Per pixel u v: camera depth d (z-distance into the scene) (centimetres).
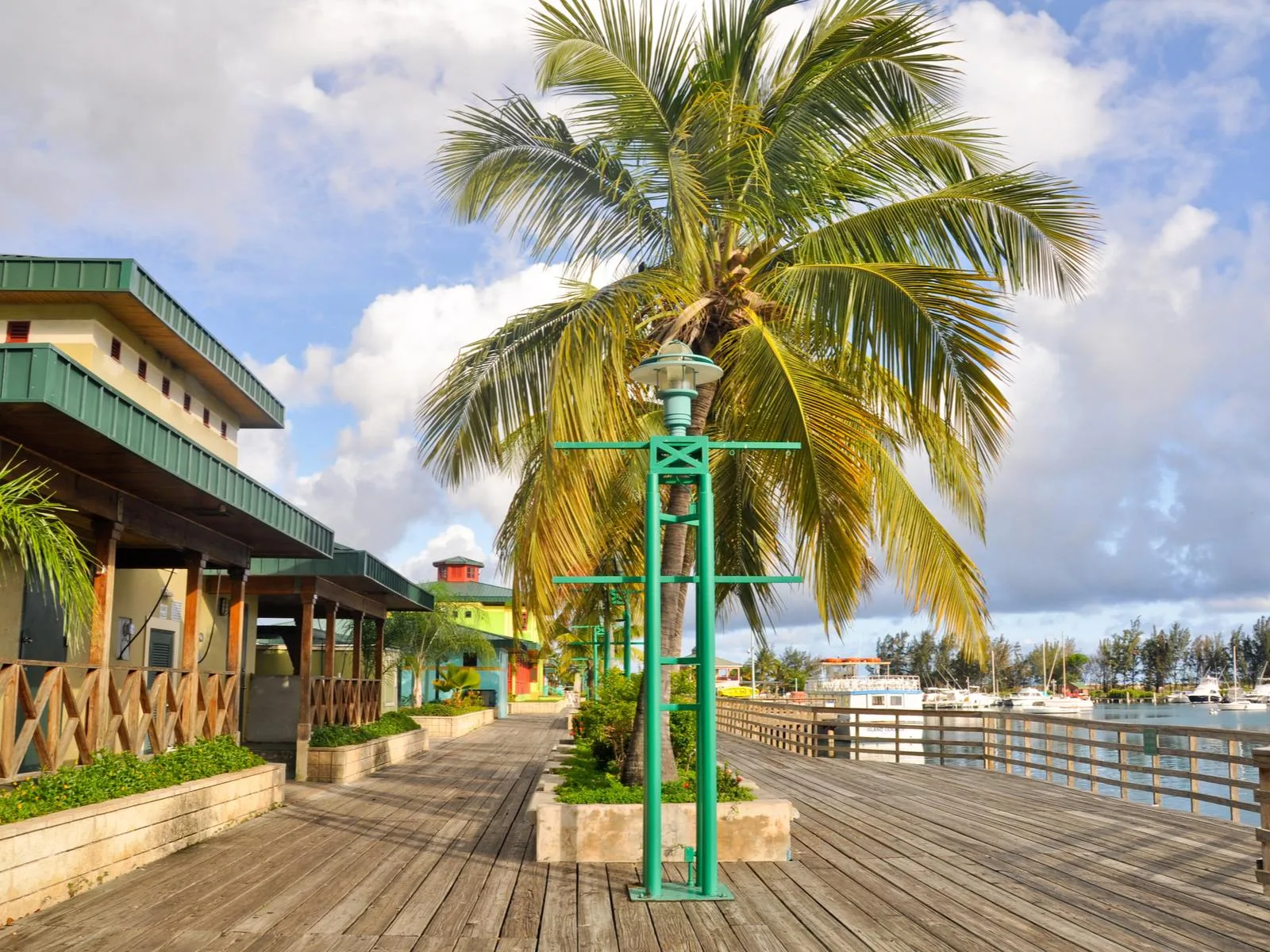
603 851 831
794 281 914
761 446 728
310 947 577
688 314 932
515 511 1163
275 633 2289
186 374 1502
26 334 1222
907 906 676
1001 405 834
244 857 852
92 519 896
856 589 852
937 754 1722
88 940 588
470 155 1050
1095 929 618
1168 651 13950
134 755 900
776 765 1789
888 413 1018
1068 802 1236
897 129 1038
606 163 1017
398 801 1225
